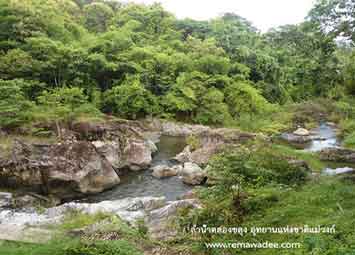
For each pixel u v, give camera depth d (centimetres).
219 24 4759
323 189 776
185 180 1452
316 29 1062
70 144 1383
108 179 1408
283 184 812
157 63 3272
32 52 2362
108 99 2873
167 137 2633
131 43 3456
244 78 3506
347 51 1556
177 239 614
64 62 2511
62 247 534
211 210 664
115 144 1680
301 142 2300
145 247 586
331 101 3042
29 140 1410
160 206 1035
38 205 1086
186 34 4591
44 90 2098
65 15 3594
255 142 1269
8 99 1540
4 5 2455
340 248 431
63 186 1285
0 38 2395
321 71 2562
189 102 3052
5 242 650
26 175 1252
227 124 2925
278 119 2998
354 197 700
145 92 3009
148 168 1733
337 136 2462
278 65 4047
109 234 647
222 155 816
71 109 1902
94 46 3073
